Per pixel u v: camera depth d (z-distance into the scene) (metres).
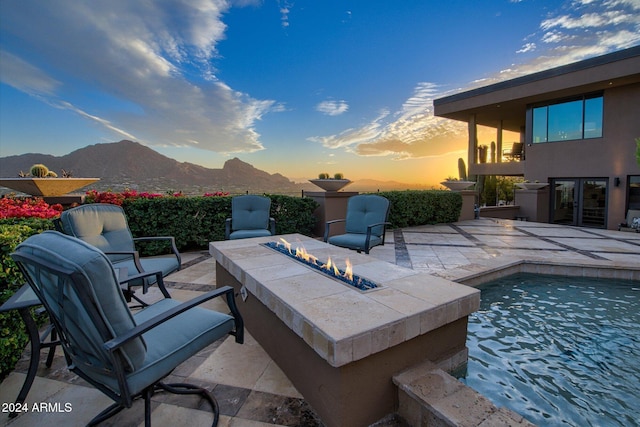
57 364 2.07
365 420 1.51
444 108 13.48
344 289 1.99
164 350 1.38
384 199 4.37
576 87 9.91
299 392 1.76
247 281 2.34
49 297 1.23
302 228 6.59
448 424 1.30
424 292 1.94
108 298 1.11
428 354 1.80
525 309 3.10
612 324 2.76
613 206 10.13
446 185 10.02
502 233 7.27
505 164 12.90
